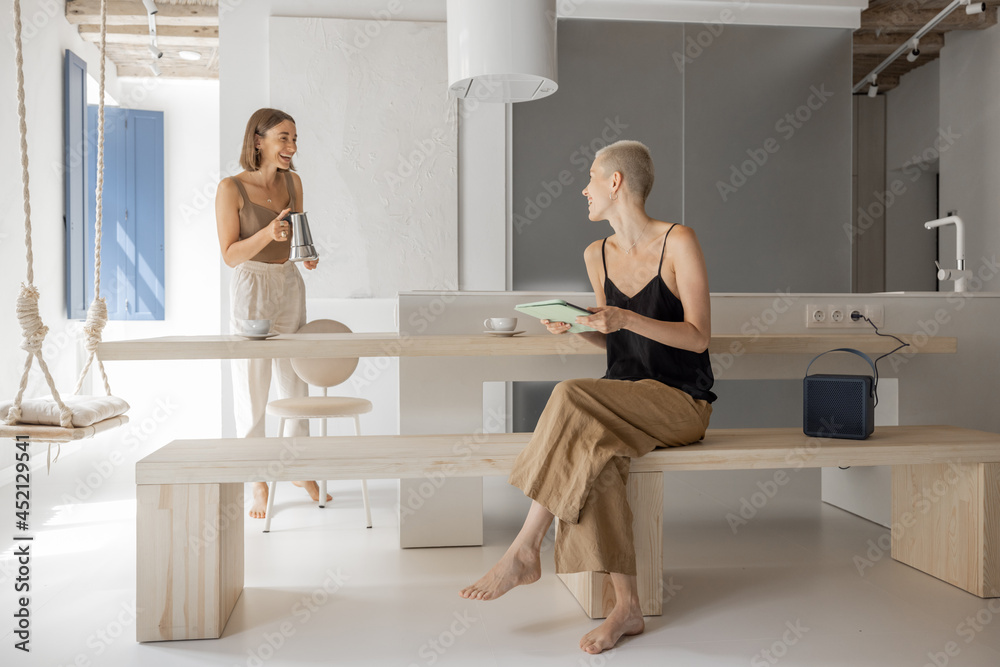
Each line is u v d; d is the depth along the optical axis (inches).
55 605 80.6
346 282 156.0
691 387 80.3
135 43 204.5
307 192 154.6
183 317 243.0
